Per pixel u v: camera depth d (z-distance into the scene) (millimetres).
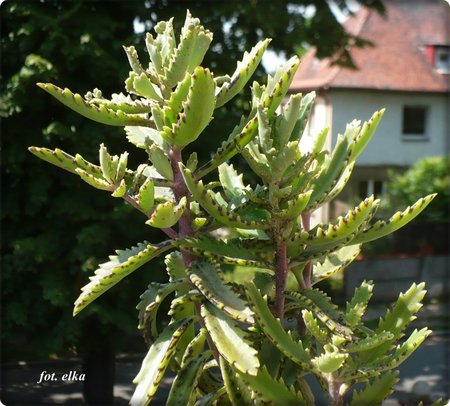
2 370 6887
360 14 17094
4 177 5859
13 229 5891
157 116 1670
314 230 1733
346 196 15766
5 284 5820
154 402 5852
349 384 1708
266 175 1631
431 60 17016
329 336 1742
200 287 1575
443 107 17156
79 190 5688
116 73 5660
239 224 1637
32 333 6062
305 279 1871
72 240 5801
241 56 6609
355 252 1918
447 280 11703
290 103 1643
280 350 1648
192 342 1793
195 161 1726
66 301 5574
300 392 1728
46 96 5695
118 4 5969
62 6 5719
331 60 8219
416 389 6621
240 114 6523
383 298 11406
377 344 1578
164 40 1746
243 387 1695
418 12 17484
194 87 1530
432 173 14469
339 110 16047
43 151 1629
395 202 14742
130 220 5664
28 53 5750
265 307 1615
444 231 13430
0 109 5551
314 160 1879
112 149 5742
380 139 16984
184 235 1708
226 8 6309
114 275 1598
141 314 1756
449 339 8766
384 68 16453
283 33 6988
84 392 6320
